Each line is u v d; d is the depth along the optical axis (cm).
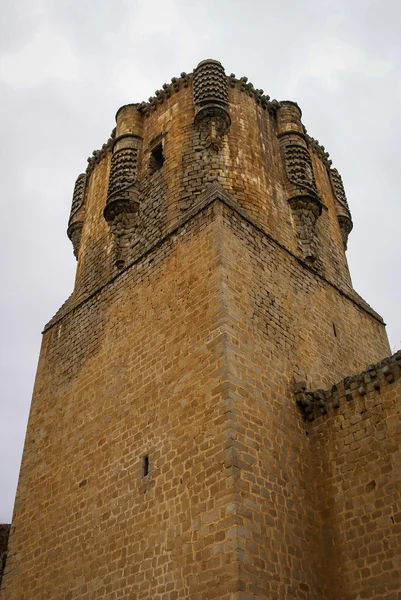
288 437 1662
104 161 2880
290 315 1977
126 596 1488
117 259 2283
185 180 2269
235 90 2638
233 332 1673
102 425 1894
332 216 2755
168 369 1758
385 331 2550
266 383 1691
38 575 1809
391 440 1564
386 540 1458
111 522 1658
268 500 1468
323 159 2977
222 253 1830
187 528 1434
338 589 1486
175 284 1927
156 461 1623
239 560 1295
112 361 2016
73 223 2806
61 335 2411
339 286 2412
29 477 2095
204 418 1556
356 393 1692
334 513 1590
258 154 2448
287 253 2170
